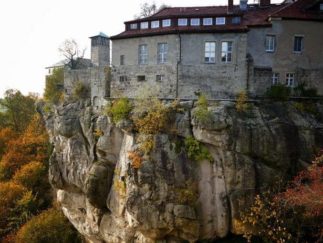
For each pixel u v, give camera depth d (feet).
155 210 98.68
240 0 133.90
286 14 118.62
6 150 202.18
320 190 80.74
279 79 119.55
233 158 101.40
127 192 102.37
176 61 114.42
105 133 118.32
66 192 138.62
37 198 172.96
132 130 107.45
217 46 112.47
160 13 127.85
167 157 101.14
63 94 156.87
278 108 110.52
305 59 120.06
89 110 129.49
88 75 138.00
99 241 128.98
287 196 88.48
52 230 142.00
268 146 102.58
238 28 110.52
